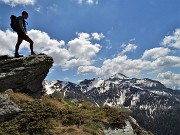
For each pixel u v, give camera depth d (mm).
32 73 28578
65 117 22016
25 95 26547
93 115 23672
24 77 27938
